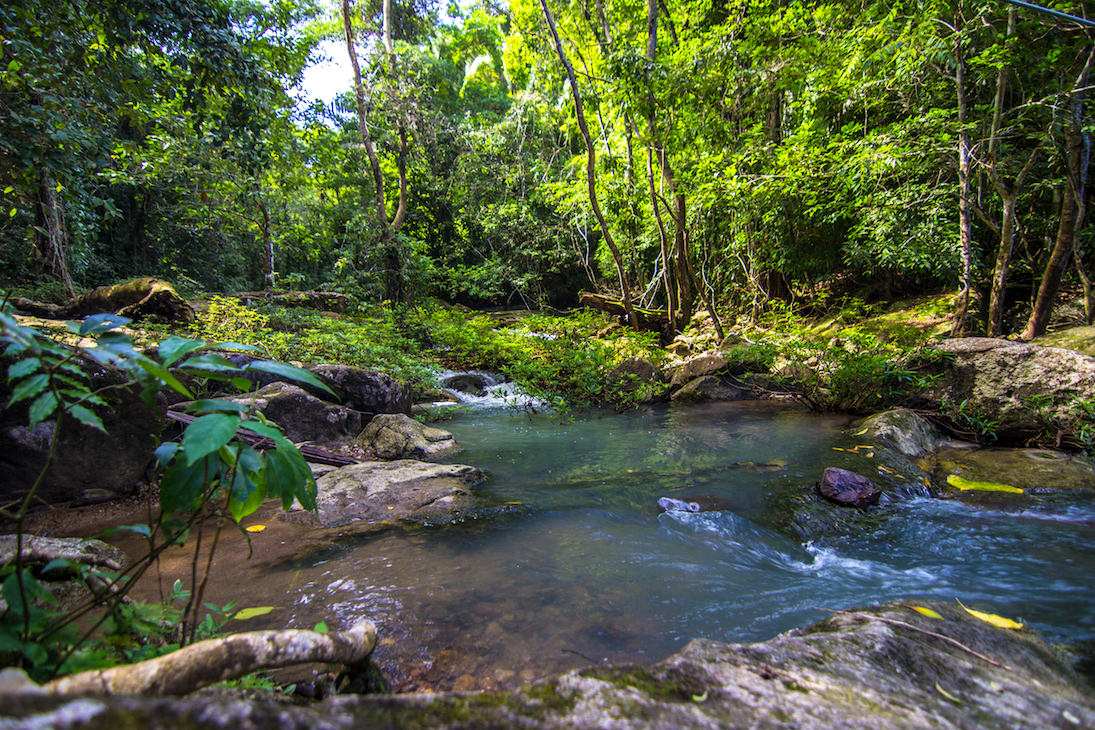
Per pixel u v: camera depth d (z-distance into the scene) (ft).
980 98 24.08
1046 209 24.27
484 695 2.82
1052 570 9.23
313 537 10.42
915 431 17.33
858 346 22.02
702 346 35.63
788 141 29.40
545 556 9.71
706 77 30.53
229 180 32.17
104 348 3.52
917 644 4.76
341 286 45.16
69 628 3.95
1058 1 18.54
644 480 14.42
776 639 4.68
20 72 16.01
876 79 24.41
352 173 53.16
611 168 40.98
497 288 64.85
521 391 27.14
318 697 5.03
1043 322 20.95
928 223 24.50
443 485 13.23
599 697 3.00
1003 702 3.90
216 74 20.80
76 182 28.86
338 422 17.85
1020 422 16.85
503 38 55.93
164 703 1.92
